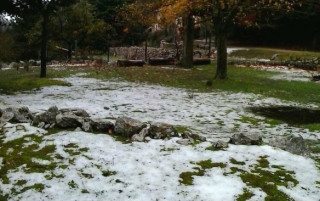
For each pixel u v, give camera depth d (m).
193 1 24.25
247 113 14.30
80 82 22.66
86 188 6.18
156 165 7.02
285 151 8.01
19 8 21.55
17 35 48.59
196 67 34.03
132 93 18.47
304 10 50.12
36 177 6.50
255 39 57.41
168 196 5.96
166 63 37.28
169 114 13.45
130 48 49.84
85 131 8.64
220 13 23.78
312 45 51.91
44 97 16.66
